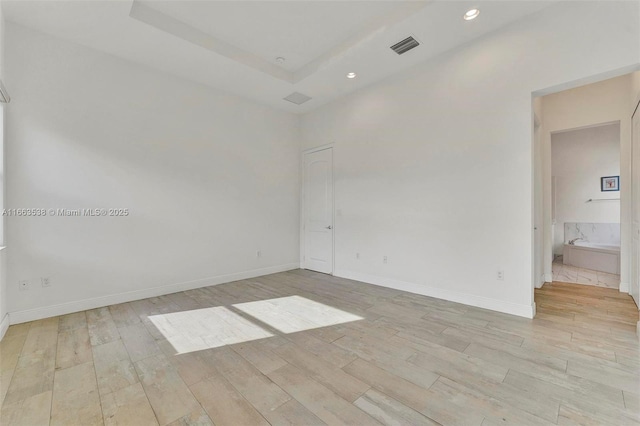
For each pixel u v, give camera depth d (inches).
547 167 161.8
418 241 143.8
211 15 114.4
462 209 127.4
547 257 162.6
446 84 131.8
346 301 133.3
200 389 67.7
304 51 141.5
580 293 140.6
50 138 114.7
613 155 215.6
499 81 115.7
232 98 174.6
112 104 130.1
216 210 166.9
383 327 103.0
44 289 113.2
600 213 220.5
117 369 76.3
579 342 89.2
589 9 96.0
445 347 87.2
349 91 173.8
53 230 115.3
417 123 143.1
